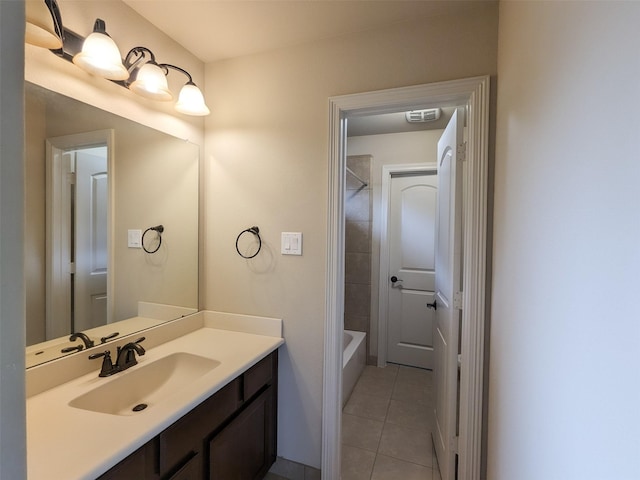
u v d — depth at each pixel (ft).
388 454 6.16
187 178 5.76
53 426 2.95
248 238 5.78
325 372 5.26
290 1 4.36
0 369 1.07
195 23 4.89
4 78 1.06
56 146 3.84
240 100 5.80
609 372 1.62
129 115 4.69
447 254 5.37
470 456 4.53
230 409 4.28
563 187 2.20
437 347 6.18
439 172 6.48
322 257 5.30
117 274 4.59
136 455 2.91
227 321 5.93
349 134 10.36
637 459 1.38
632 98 1.46
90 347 4.12
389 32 4.85
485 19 4.40
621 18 1.55
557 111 2.32
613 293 1.59
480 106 4.38
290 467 5.56
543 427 2.46
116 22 4.37
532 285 2.77
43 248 3.76
